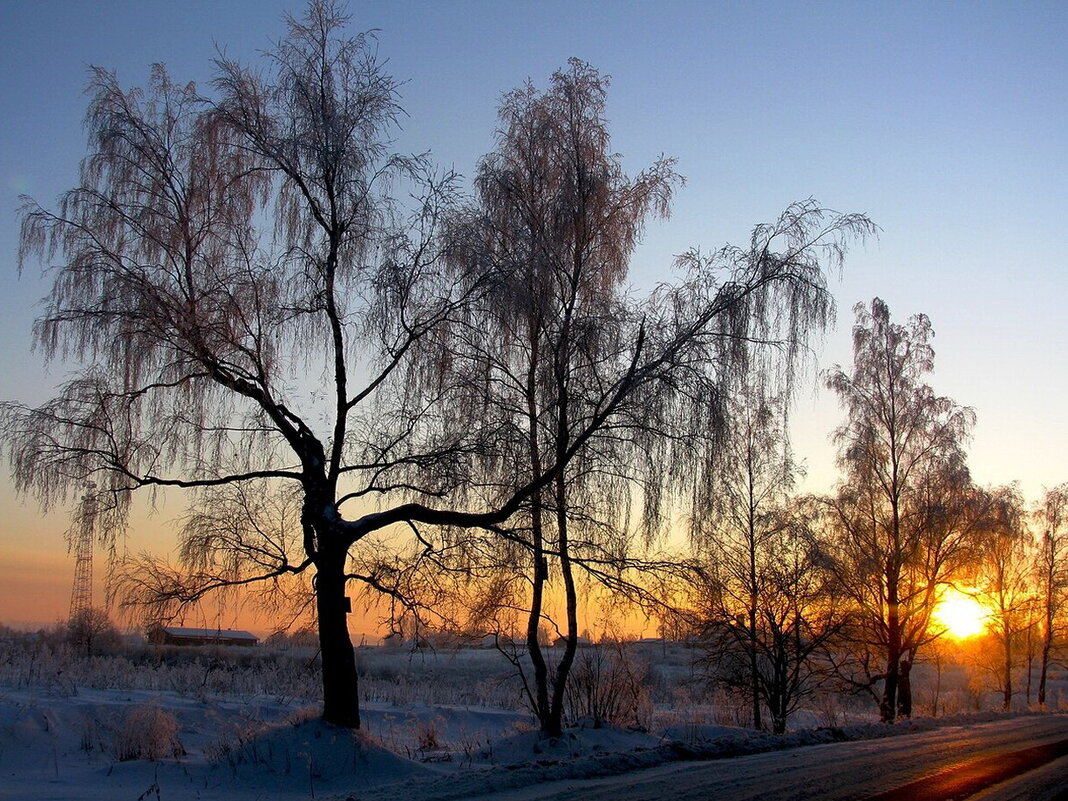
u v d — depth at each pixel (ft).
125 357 46.37
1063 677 221.25
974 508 95.81
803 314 48.47
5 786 39.40
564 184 54.60
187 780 42.50
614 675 63.57
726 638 74.64
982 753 49.19
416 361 50.60
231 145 50.70
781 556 74.74
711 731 62.23
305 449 50.57
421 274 49.70
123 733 47.75
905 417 97.86
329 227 50.75
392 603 50.26
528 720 67.26
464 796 34.09
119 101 50.03
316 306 49.85
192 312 47.60
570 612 55.42
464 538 52.42
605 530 52.90
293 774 43.16
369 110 50.65
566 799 32.94
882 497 97.19
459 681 110.32
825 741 55.98
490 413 53.06
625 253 56.44
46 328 46.37
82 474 45.73
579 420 52.11
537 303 51.90
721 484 51.62
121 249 49.32
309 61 50.72
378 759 44.83
